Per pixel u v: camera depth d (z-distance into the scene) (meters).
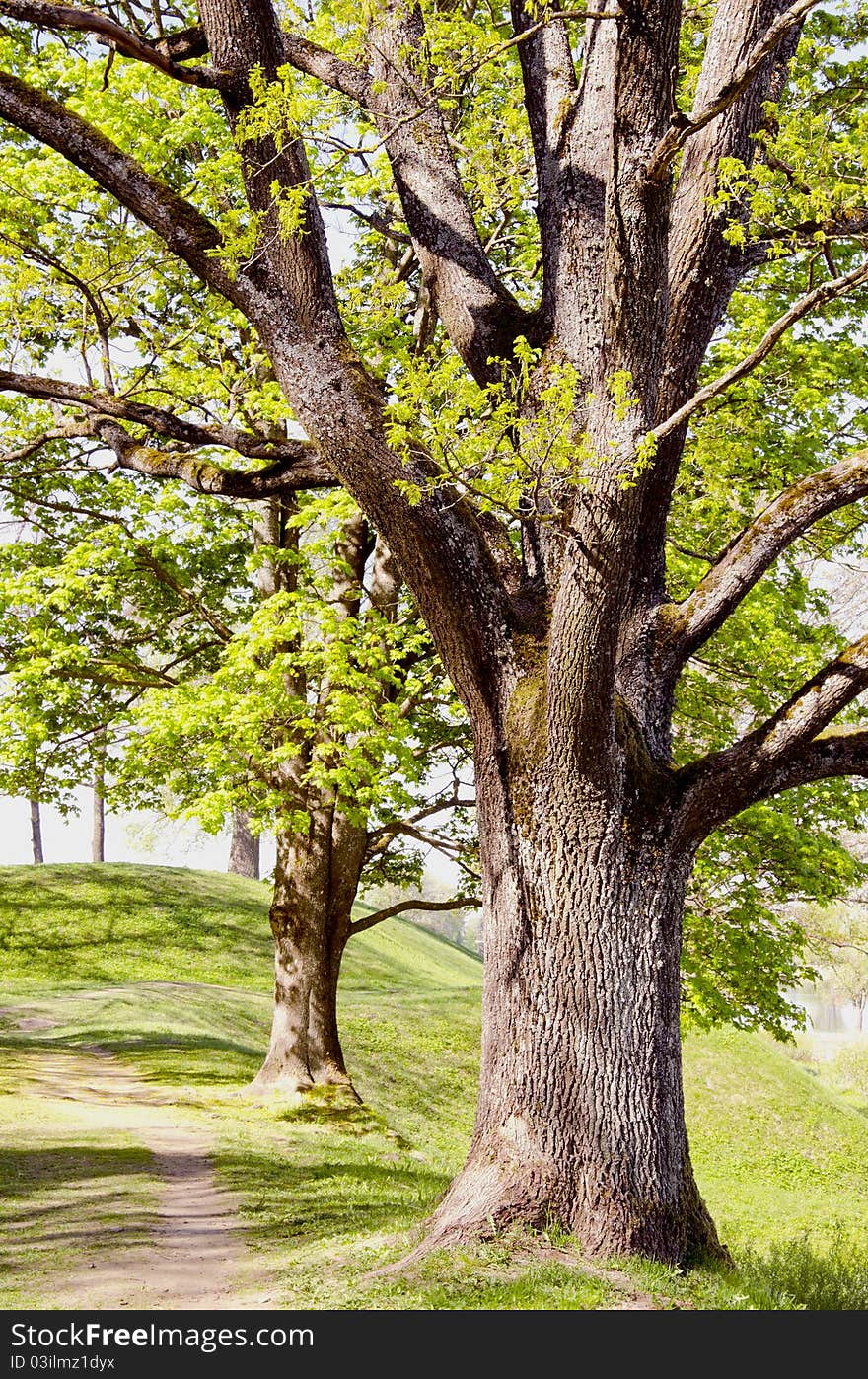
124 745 16.59
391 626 15.12
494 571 7.85
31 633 15.37
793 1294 7.43
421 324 15.34
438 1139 21.17
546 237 8.73
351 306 14.87
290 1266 7.41
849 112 9.85
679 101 10.23
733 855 14.79
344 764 15.09
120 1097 15.98
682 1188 7.32
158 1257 7.68
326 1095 16.17
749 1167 23.97
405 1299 6.08
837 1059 42.28
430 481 6.88
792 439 13.95
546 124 9.02
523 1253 6.65
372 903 86.12
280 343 7.71
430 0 8.73
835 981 62.28
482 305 8.77
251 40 7.95
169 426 9.82
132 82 14.58
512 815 7.57
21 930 31.30
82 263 10.86
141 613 18.31
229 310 13.98
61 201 13.62
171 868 39.25
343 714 14.27
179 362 13.17
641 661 8.05
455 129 10.37
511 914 7.49
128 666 17.27
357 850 17.16
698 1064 28.00
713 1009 14.42
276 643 15.71
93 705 17.52
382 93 8.87
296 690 17.03
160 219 7.94
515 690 7.71
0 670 16.27
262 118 7.21
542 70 9.19
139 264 11.00
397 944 43.12
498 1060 7.39
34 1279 7.00
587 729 7.14
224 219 7.98
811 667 14.63
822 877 14.53
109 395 10.05
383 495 7.45
